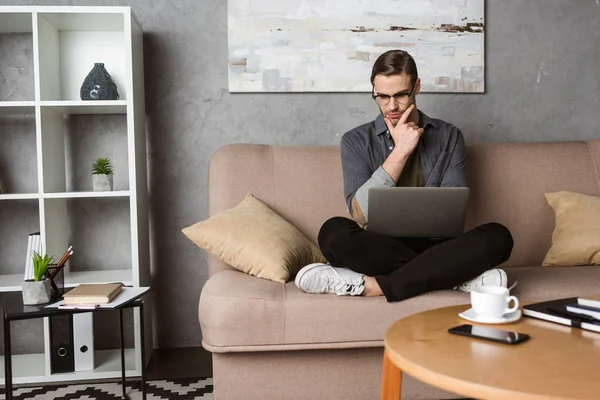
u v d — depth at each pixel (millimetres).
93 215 2682
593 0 2896
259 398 1820
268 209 2252
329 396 1833
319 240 1926
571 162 2516
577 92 2906
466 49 2799
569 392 915
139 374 2318
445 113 2834
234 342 1761
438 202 1767
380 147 2213
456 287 1820
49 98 2471
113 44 2666
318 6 2715
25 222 2641
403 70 2051
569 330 1266
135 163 2379
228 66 2705
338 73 2738
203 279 2750
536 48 2881
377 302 1769
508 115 2873
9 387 1646
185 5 2701
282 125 2760
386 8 2744
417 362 1070
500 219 2424
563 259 2254
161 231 2723
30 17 2375
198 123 2727
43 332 2643
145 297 2512
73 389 2191
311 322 1759
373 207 1784
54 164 2496
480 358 1086
